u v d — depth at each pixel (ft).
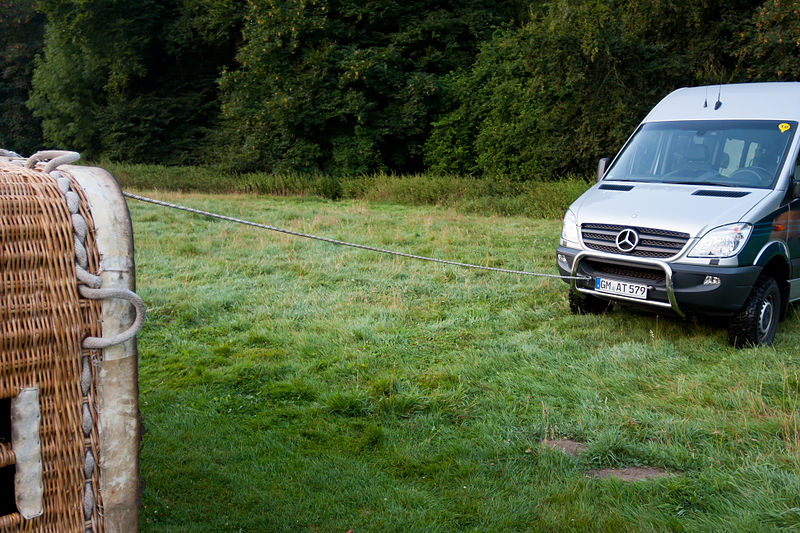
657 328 21.66
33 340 5.16
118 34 91.91
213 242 38.09
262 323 22.44
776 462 12.63
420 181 69.10
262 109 78.95
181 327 22.26
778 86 24.11
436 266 32.01
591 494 11.59
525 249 37.14
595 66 61.36
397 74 80.89
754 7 59.06
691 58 59.98
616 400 16.14
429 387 17.02
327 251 35.76
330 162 81.56
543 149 69.00
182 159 95.14
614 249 20.70
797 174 21.36
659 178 23.17
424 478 12.42
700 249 19.13
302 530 10.51
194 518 10.74
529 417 15.12
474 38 86.94
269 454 13.15
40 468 5.25
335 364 18.48
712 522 10.66
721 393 16.26
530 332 21.93
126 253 5.65
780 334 21.70
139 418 5.80
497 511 11.10
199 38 95.25
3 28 116.88
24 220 5.18
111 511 5.66
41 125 110.42
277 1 77.36
